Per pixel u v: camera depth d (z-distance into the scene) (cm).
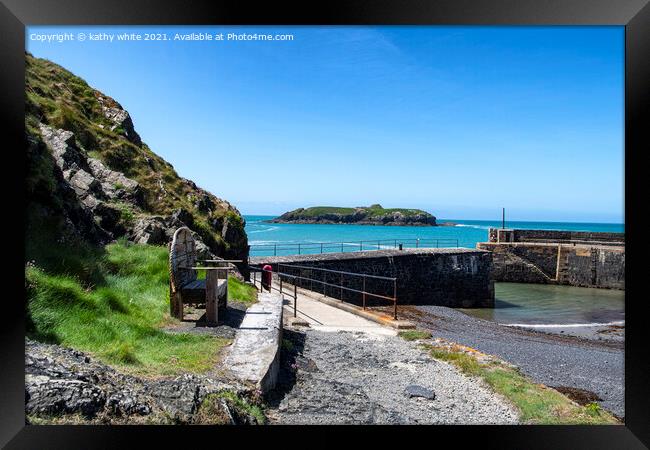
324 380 661
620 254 3550
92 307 598
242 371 530
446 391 668
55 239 777
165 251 1078
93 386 380
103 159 1486
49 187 836
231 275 1253
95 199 1158
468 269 2972
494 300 3095
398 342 959
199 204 1775
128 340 552
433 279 2844
